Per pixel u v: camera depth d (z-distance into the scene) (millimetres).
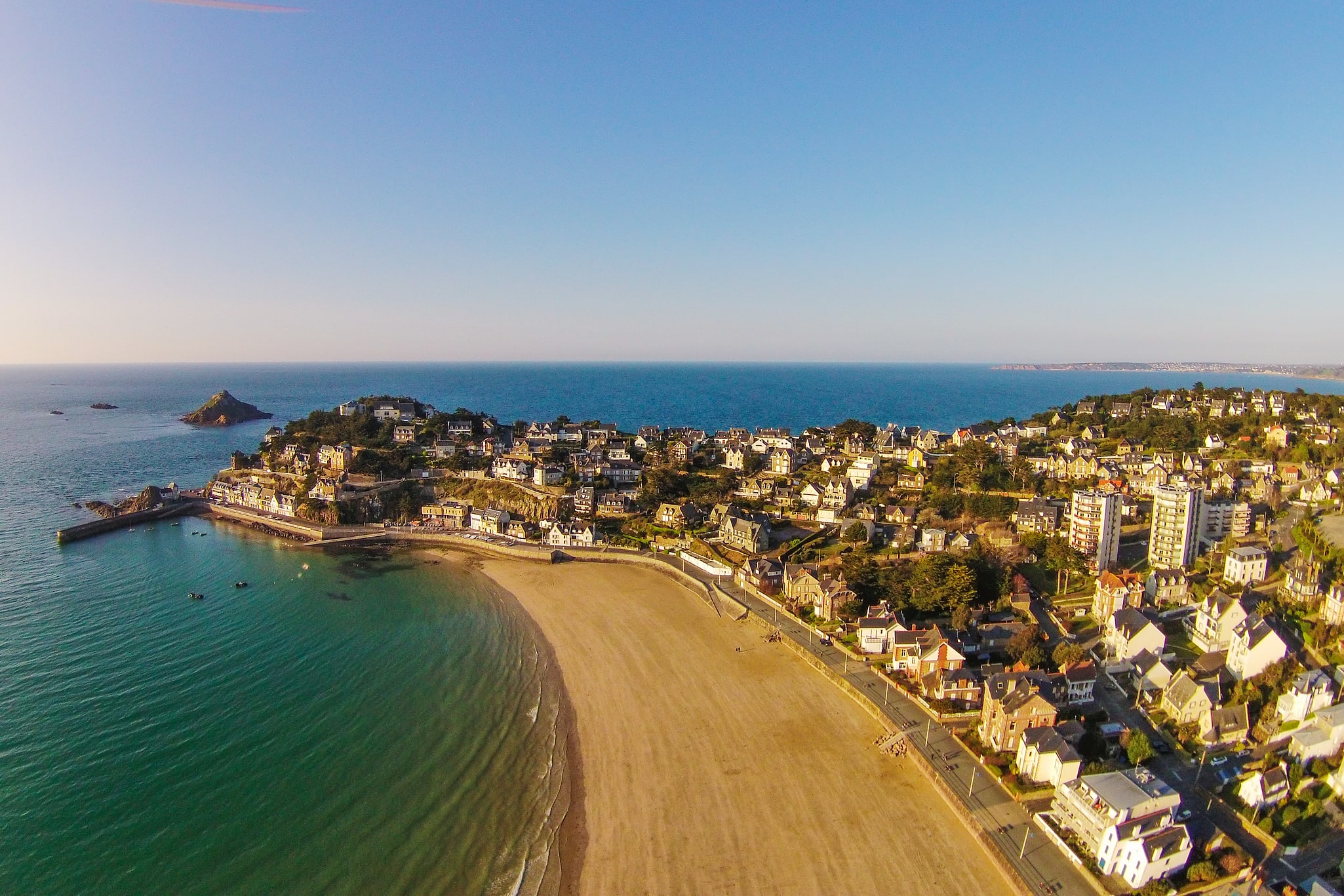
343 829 63281
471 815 65750
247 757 73250
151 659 95000
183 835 61719
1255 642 78812
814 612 108000
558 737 78438
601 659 97000
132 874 57219
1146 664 83562
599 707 84625
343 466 194875
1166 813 57438
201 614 112000
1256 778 62938
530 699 86375
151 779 69188
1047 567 118438
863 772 72000
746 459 193625
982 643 92875
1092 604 105188
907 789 69438
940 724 78250
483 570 138750
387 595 123000
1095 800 59375
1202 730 72625
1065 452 183375
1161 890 53531
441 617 112562
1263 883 55219
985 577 109000
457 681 90562
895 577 110562
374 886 57250
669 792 69188
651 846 62281
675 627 107688
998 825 63000
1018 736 71375
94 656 95562
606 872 59344
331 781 69688
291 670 92688
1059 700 78125
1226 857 56250
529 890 57375
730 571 128625
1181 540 110938
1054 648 92000
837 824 64688
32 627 104750
